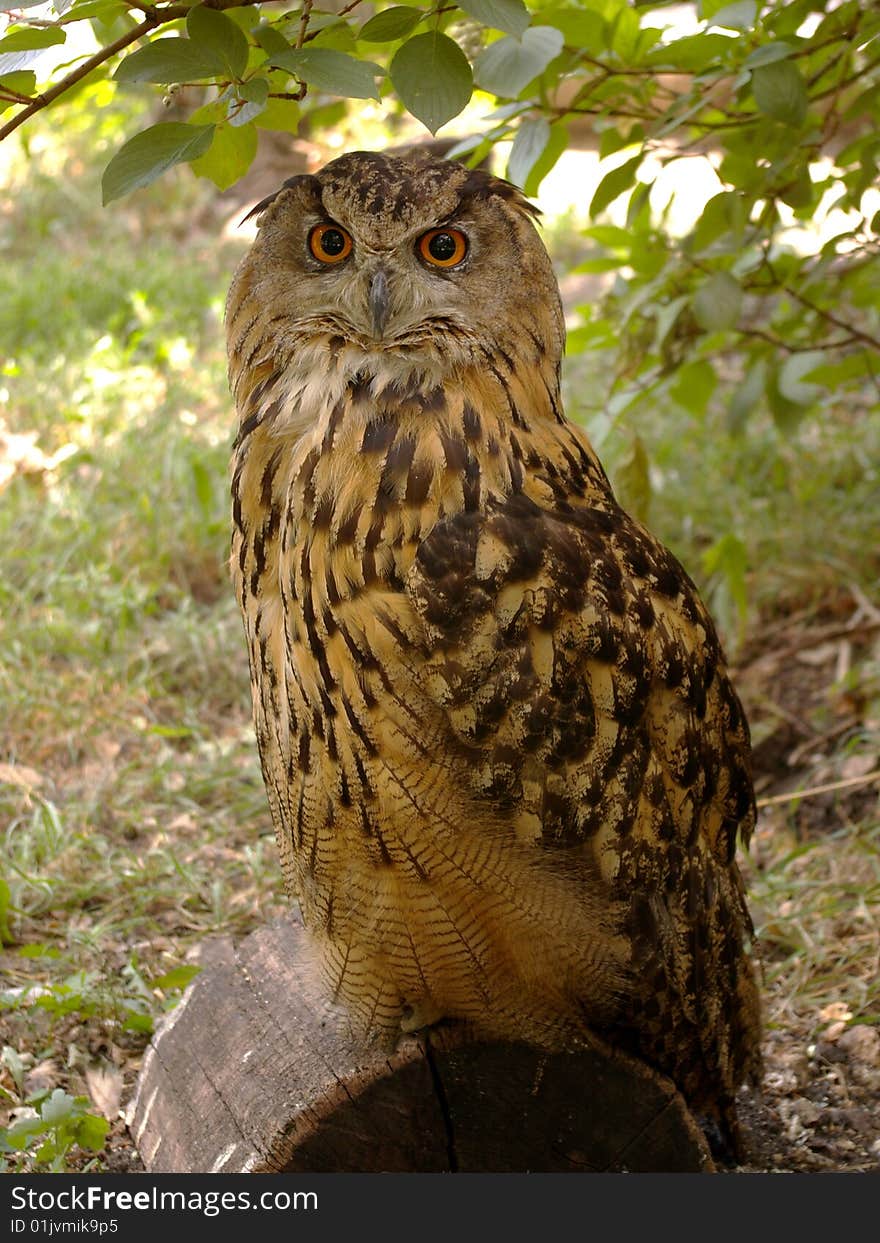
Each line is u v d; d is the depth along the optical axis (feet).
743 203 14.85
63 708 19.89
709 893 11.13
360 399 10.10
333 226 10.57
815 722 20.07
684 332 18.08
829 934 15.75
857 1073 13.78
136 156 8.33
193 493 25.00
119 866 16.87
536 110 14.55
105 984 14.75
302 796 10.37
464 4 8.30
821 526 22.93
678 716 10.69
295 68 8.20
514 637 9.77
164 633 21.80
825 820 18.57
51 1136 12.50
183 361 31.35
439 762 9.86
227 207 40.96
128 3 8.56
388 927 10.48
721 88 14.07
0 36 8.82
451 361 10.16
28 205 41.57
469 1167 10.92
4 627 21.27
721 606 21.20
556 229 37.99
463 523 9.81
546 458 10.52
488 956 10.52
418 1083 10.75
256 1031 12.08
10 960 15.47
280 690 10.43
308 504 9.98
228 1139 11.39
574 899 10.32
